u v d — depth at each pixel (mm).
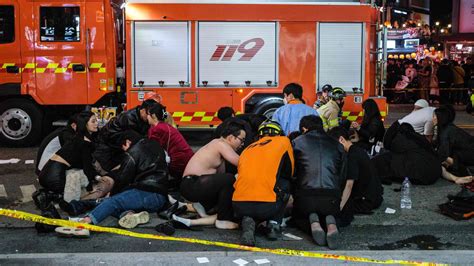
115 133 7406
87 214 5969
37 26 10398
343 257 4871
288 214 6078
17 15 10367
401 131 7910
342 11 10789
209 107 10750
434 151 7855
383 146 8555
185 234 5754
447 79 19719
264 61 10766
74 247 5359
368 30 10883
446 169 8281
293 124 7168
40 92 10492
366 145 8688
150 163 6055
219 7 10586
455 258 4910
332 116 8188
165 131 7141
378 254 5004
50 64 10477
